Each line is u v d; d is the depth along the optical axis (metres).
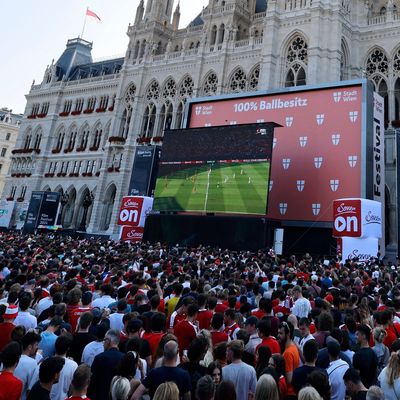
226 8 67.38
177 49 79.88
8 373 6.32
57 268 17.80
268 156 38.84
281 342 8.95
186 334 9.47
